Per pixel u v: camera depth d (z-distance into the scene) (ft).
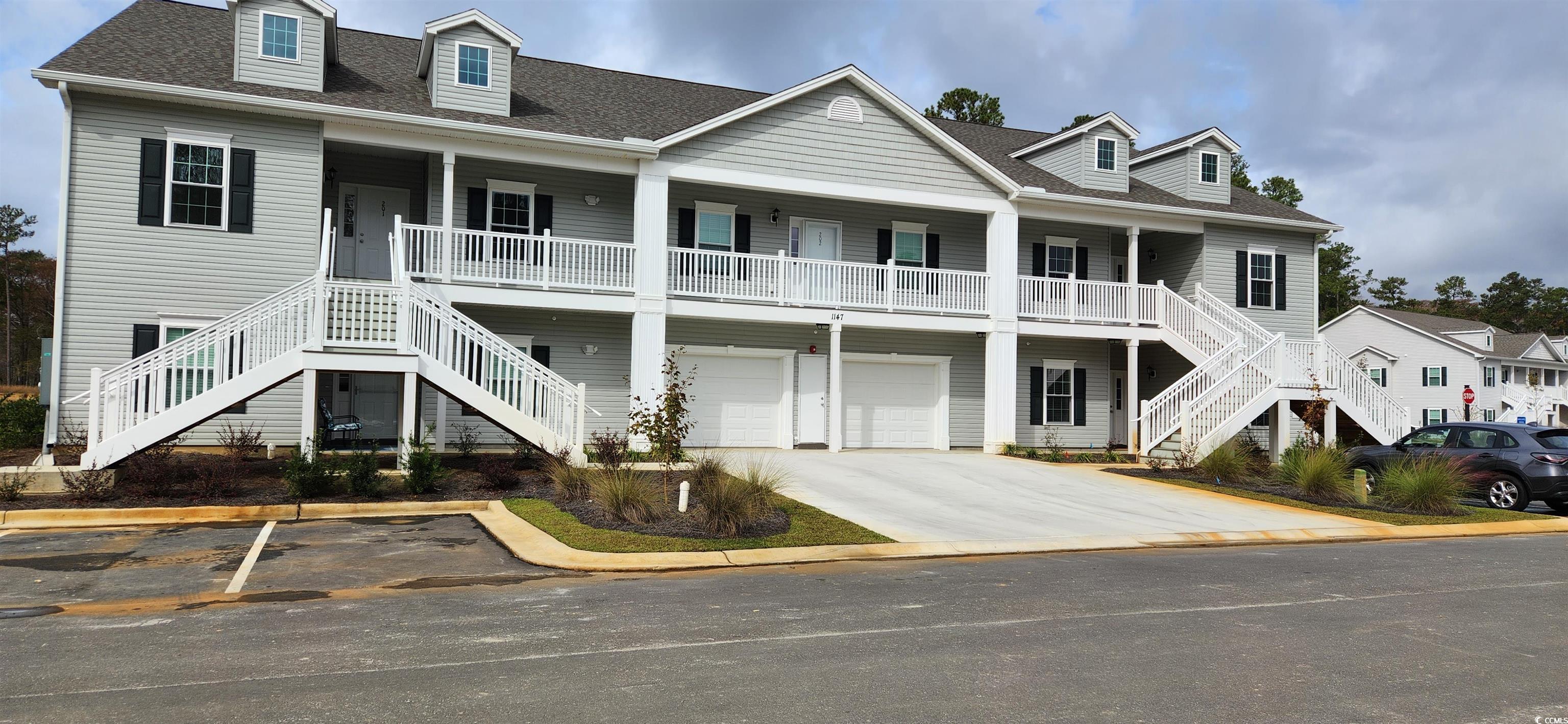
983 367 83.20
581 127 65.31
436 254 62.49
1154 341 82.12
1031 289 78.54
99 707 16.65
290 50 60.23
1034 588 29.22
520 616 24.20
